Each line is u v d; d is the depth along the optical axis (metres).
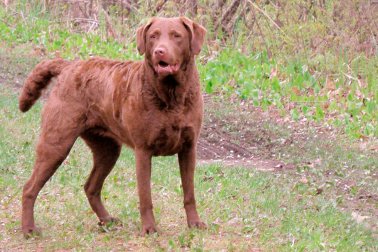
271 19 17.22
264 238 7.37
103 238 7.45
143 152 7.19
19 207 8.62
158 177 9.84
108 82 7.41
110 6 20.22
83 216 8.27
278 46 17.64
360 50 16.62
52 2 21.62
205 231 7.45
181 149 7.30
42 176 7.58
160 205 8.65
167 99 6.96
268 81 15.92
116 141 7.87
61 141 7.54
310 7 17.48
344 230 8.02
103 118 7.54
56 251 7.17
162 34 6.85
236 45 18.39
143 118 7.02
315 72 16.48
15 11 21.75
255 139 12.81
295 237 7.52
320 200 9.24
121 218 8.14
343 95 15.44
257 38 18.23
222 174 10.23
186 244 7.05
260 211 8.55
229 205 8.69
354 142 12.88
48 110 7.62
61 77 7.71
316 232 7.58
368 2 16.78
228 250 6.96
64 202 8.80
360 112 14.39
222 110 14.45
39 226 7.90
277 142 12.62
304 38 17.17
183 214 8.35
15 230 7.79
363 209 9.24
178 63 6.81
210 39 18.45
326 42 16.94
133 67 7.27
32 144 11.14
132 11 20.16
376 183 10.30
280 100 15.12
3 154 10.42
